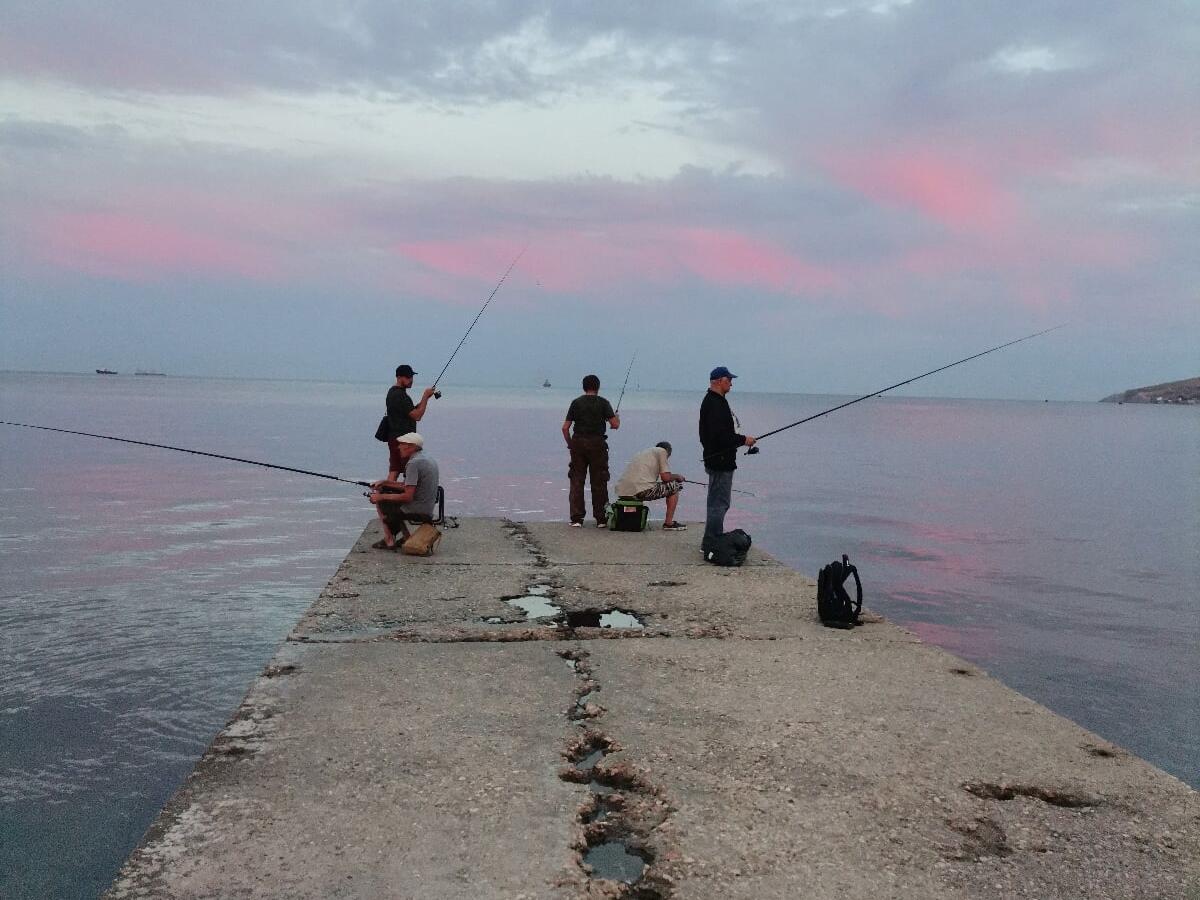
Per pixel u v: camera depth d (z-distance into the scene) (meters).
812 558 13.39
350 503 17.75
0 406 55.41
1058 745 3.13
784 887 2.16
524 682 3.75
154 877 2.14
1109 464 35.53
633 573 6.21
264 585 9.84
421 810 2.54
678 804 2.62
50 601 8.84
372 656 4.10
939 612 10.02
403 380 8.03
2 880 3.98
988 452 42.78
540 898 2.09
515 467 25.38
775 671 3.97
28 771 5.06
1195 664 8.02
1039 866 2.29
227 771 2.79
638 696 3.60
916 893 2.14
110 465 24.03
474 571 6.18
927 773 2.87
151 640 7.61
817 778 2.82
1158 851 2.38
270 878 2.15
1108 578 12.15
